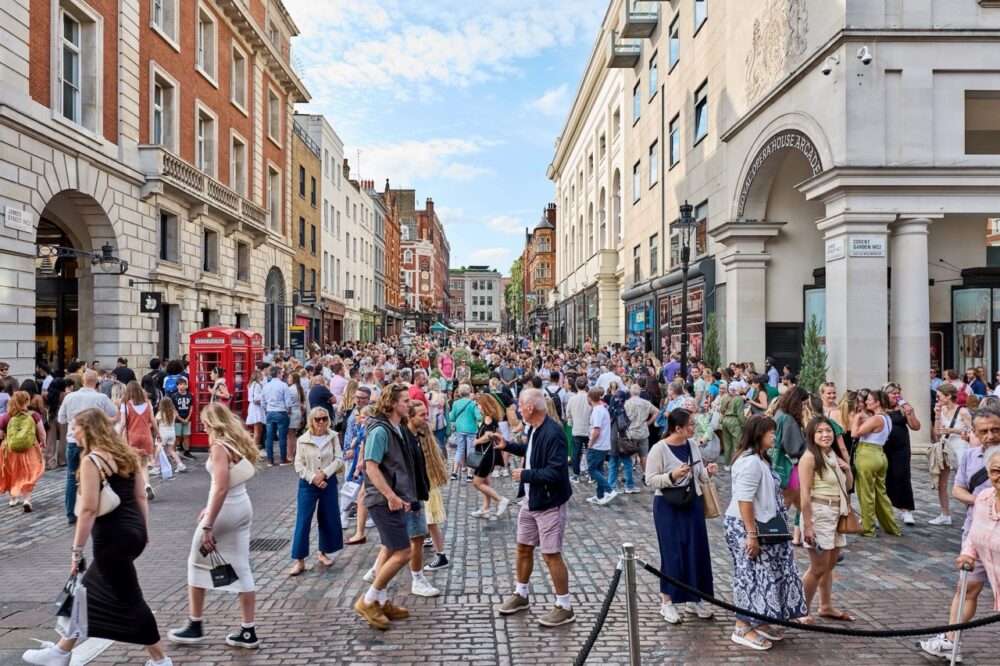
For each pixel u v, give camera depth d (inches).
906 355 540.4
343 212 1856.5
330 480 278.1
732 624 216.7
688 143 962.1
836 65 544.1
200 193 879.7
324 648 199.5
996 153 735.7
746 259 731.4
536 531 225.6
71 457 348.2
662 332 1082.7
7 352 539.8
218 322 979.3
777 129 644.7
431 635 209.2
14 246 547.2
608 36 1456.7
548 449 218.8
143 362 759.7
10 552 295.9
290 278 1333.7
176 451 521.7
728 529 206.7
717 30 836.6
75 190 638.5
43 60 593.9
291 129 1352.1
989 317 633.0
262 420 564.1
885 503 316.8
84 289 720.3
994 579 177.6
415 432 275.0
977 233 681.6
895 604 230.8
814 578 215.9
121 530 174.6
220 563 198.7
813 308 687.1
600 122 1729.8
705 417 451.2
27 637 204.5
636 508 388.2
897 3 534.9
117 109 719.7
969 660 191.0
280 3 1314.0
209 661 191.0
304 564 280.4
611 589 159.9
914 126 536.7
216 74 983.6
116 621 173.3
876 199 537.0
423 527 246.8
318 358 850.1
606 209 1628.9
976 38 533.0
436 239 4537.4
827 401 347.3
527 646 200.8
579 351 1266.0
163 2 845.2
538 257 3395.7
